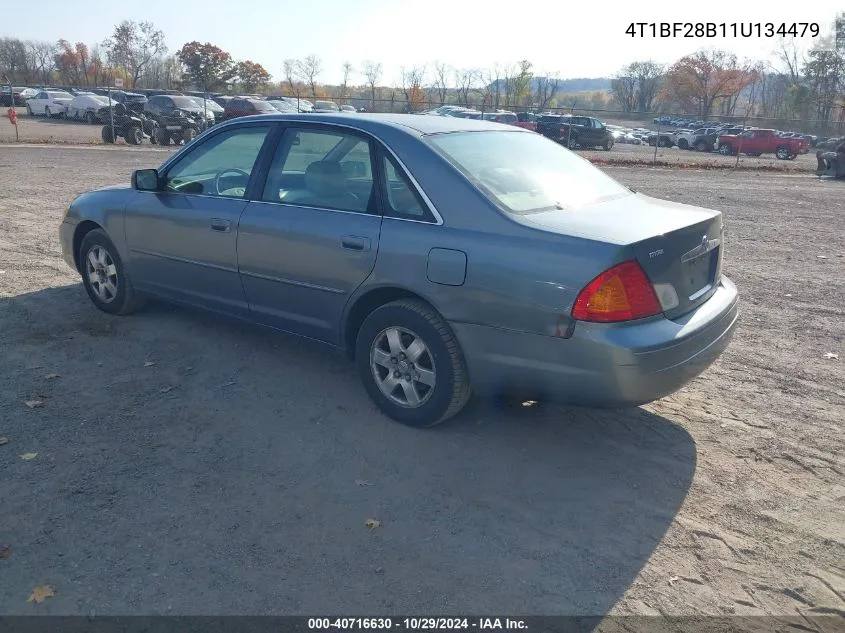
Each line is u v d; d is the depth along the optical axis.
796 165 32.81
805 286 8.05
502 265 3.64
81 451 3.82
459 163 4.05
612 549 3.22
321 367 5.04
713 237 4.12
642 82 87.19
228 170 4.98
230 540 3.16
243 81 78.69
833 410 4.73
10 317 5.80
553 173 4.47
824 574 3.11
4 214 10.56
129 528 3.21
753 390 5.02
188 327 5.70
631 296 3.47
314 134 4.56
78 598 2.78
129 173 17.05
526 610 2.83
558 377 3.61
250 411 4.36
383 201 4.14
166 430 4.09
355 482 3.65
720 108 80.94
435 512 3.43
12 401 4.34
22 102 48.81
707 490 3.72
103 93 43.22
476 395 4.34
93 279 5.93
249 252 4.68
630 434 4.29
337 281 4.28
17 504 3.34
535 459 3.95
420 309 3.98
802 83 72.31
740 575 3.09
